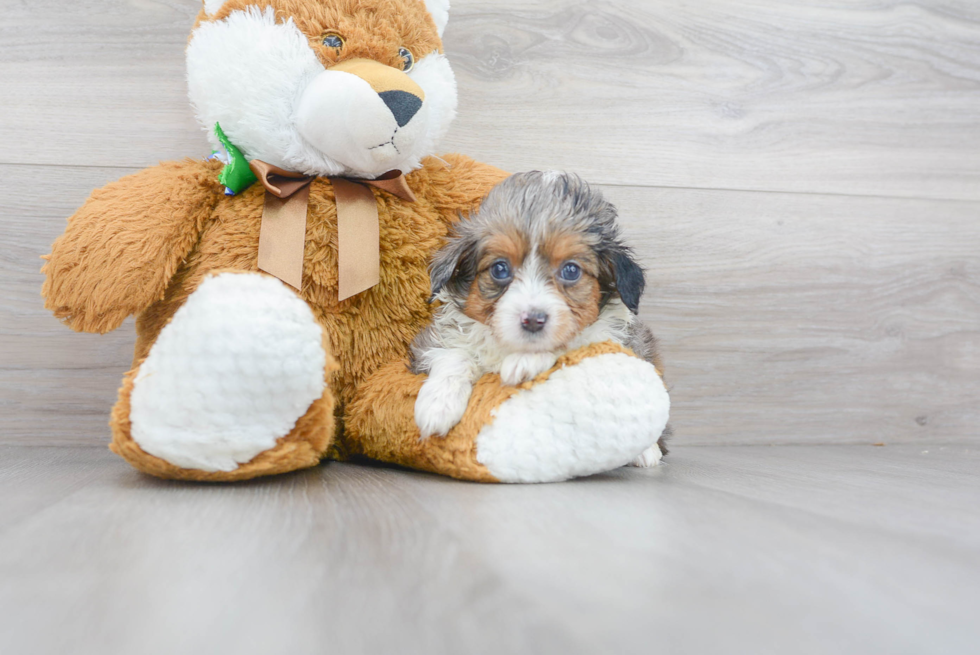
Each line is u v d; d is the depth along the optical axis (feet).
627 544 3.31
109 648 2.27
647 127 8.21
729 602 2.62
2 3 7.06
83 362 7.27
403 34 5.83
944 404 8.87
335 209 5.82
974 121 8.92
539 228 5.19
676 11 8.22
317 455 5.22
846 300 8.68
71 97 7.20
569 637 2.30
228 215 5.77
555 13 7.97
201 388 4.59
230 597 2.66
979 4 8.86
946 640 2.33
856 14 8.63
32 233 7.16
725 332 8.42
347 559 3.09
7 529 3.61
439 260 5.49
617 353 5.30
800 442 8.59
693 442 8.36
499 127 7.91
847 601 2.65
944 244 8.89
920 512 4.21
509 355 5.30
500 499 4.36
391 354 6.07
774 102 8.49
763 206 8.49
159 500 4.31
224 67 5.48
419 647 2.25
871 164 8.72
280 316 4.73
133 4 7.27
